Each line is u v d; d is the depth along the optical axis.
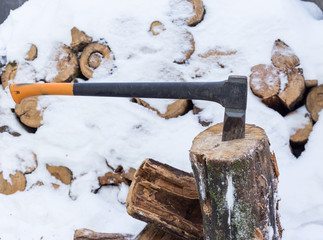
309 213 1.71
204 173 1.26
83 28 2.03
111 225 1.83
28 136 2.07
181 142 1.89
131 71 1.98
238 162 1.19
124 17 2.04
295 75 1.84
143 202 1.50
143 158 1.91
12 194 2.02
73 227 1.84
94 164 1.98
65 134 2.00
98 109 1.99
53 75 2.06
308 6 2.16
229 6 2.00
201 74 1.94
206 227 1.32
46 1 2.28
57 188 2.01
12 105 2.10
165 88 1.32
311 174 1.77
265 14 1.93
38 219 1.89
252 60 1.89
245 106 1.27
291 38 1.89
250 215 1.24
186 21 2.00
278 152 1.81
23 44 2.12
